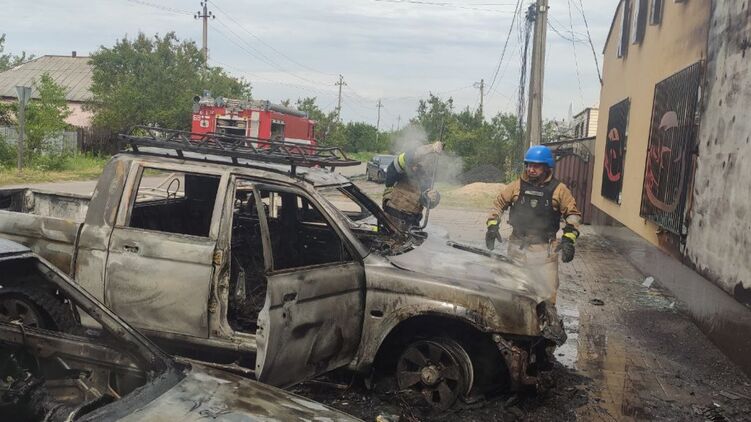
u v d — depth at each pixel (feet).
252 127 70.90
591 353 19.25
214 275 12.97
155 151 14.85
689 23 27.71
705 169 23.13
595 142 58.54
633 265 35.60
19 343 9.43
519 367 13.33
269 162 13.96
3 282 9.98
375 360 14.15
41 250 14.19
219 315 12.94
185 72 110.83
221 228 13.21
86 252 13.79
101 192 14.17
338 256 17.35
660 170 30.19
